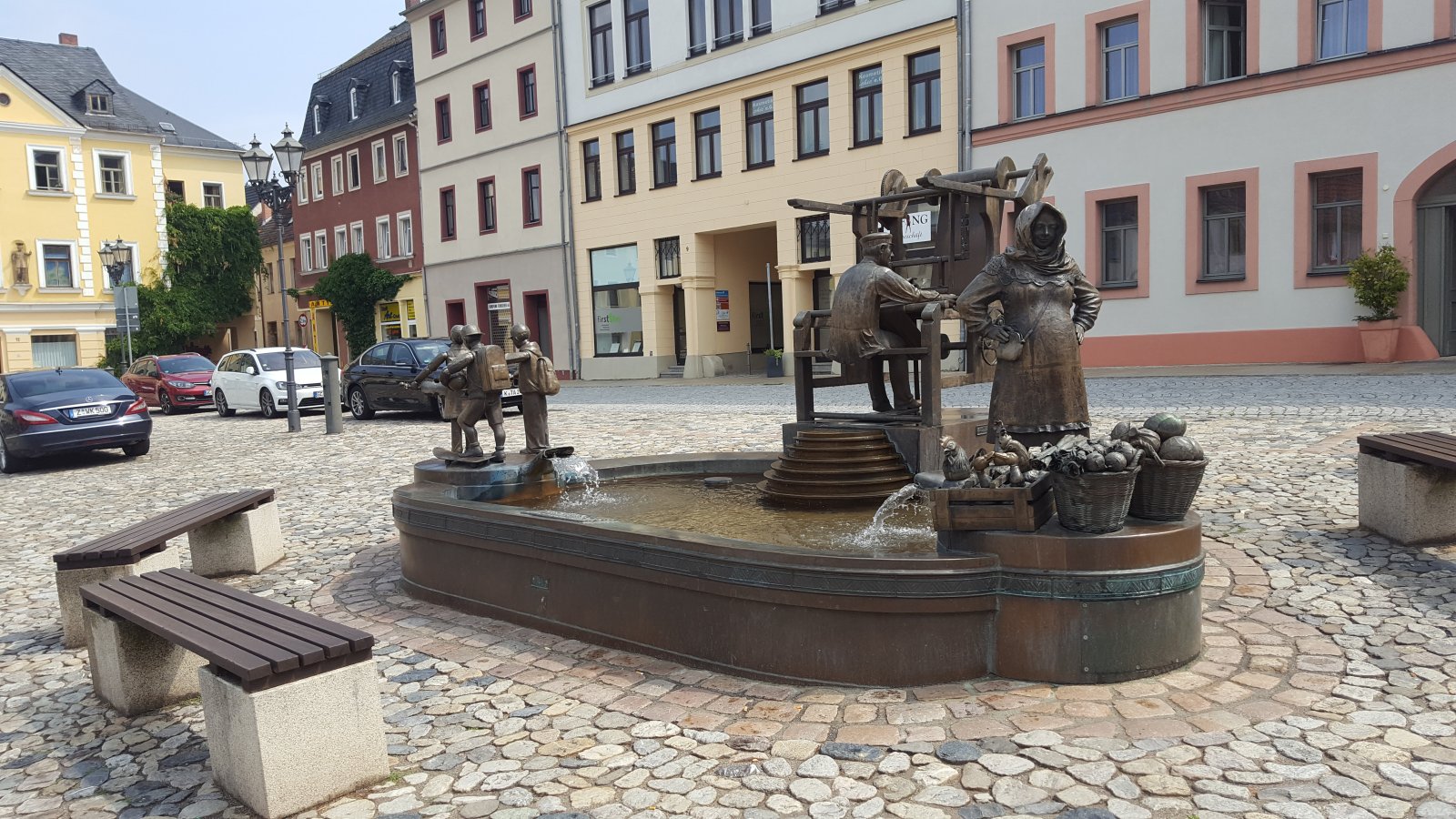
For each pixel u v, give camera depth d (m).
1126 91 21.64
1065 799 3.27
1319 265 19.61
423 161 41.00
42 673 5.63
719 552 4.60
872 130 26.08
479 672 4.96
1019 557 4.18
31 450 16.03
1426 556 5.85
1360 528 6.54
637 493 7.29
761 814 3.32
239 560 7.54
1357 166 18.70
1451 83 17.61
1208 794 3.26
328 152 47.75
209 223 52.59
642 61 31.77
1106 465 4.05
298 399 23.94
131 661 4.78
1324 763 3.44
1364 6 18.55
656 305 32.28
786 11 27.31
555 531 5.39
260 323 56.19
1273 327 19.98
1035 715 3.88
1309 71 19.05
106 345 49.34
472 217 39.00
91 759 4.32
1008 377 5.56
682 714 4.21
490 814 3.48
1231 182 20.22
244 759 3.67
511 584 5.75
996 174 7.29
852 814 3.27
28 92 47.56
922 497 6.16
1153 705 3.94
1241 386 15.87
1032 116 22.94
